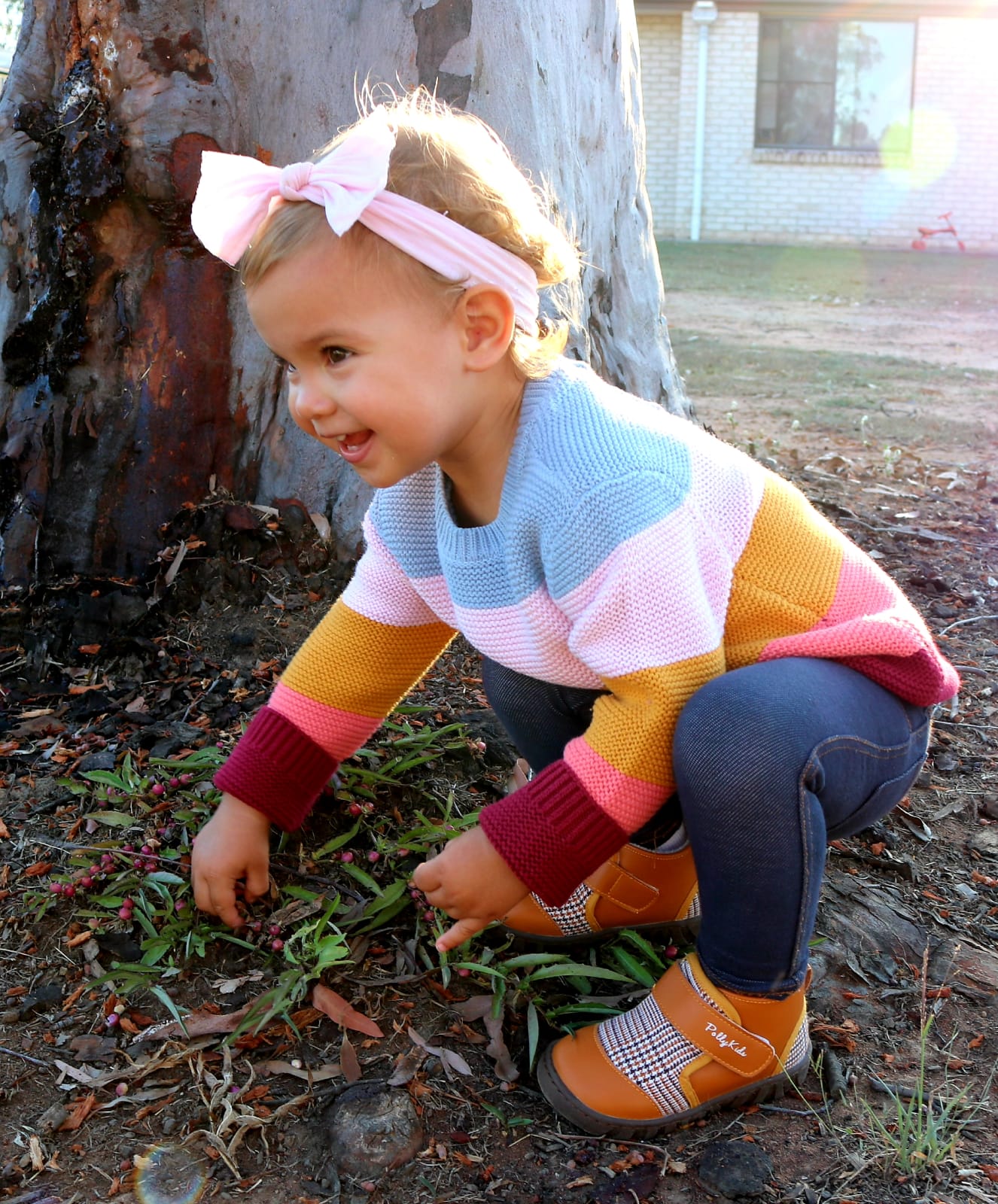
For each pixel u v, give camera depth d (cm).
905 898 219
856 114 1747
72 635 269
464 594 171
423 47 283
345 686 189
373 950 192
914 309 1137
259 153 286
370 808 216
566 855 155
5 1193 150
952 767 262
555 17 312
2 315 286
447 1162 158
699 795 149
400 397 149
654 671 150
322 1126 161
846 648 162
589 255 347
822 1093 172
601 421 157
